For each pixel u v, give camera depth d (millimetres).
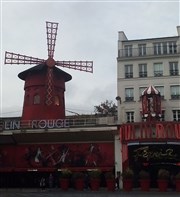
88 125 27172
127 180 22906
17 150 28688
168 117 29750
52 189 25281
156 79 30625
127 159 26109
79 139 27797
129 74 31188
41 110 30828
